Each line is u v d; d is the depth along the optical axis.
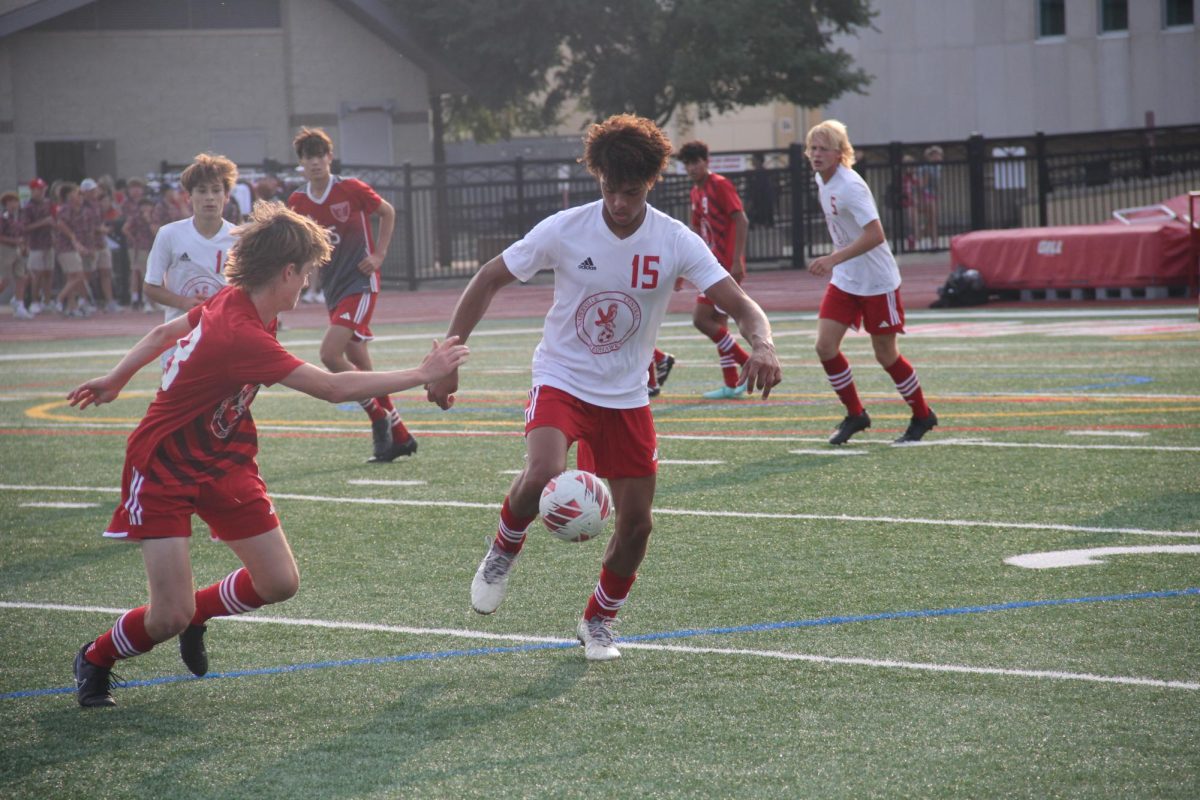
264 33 132.12
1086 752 13.73
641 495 17.11
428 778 13.60
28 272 92.88
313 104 133.50
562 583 21.52
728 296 16.62
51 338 75.69
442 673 17.09
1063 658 16.80
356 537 25.20
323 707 15.95
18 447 37.69
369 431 39.34
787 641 17.92
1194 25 133.25
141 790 13.51
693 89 132.88
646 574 21.73
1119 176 106.06
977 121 146.25
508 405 43.72
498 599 17.42
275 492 29.86
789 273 105.44
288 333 74.50
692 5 131.25
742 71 132.50
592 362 16.92
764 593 20.36
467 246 121.06
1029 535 23.50
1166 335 55.34
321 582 21.92
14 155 126.44
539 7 133.12
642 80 136.38
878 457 31.67
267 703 16.14
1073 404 38.69
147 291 29.56
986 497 26.73
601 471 17.19
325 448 36.12
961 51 146.25
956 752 13.85
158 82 130.12
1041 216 106.50
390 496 29.11
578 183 117.81
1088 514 24.92
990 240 73.88
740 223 42.28
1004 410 38.09
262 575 16.05
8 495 30.61
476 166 112.94
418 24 136.12
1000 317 66.50
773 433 35.84
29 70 126.44
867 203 31.78
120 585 22.33
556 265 16.86
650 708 15.52
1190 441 32.06
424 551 23.92
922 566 21.67
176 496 15.45
